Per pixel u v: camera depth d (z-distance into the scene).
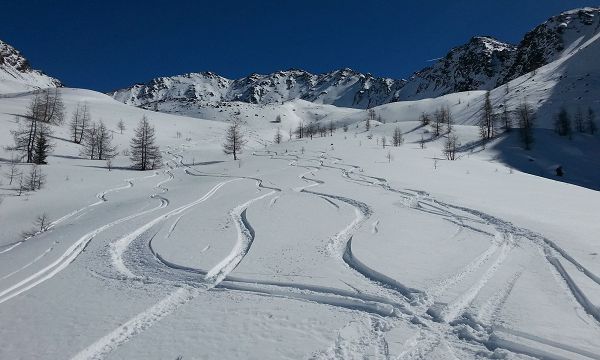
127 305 11.88
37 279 15.19
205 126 111.94
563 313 10.09
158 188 40.84
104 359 9.11
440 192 27.73
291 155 56.38
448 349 8.88
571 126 87.12
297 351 8.98
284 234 18.67
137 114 108.69
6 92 143.25
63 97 113.31
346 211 23.11
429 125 102.38
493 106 119.06
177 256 16.20
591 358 8.12
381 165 42.41
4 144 57.19
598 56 120.12
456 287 12.02
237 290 12.83
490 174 38.12
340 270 13.99
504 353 8.48
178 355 9.04
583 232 17.22
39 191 39.88
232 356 8.90
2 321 11.28
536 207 23.11
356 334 9.69
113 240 19.19
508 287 11.92
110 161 58.44
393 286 12.47
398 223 19.98
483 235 17.53
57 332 10.39
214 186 35.03
